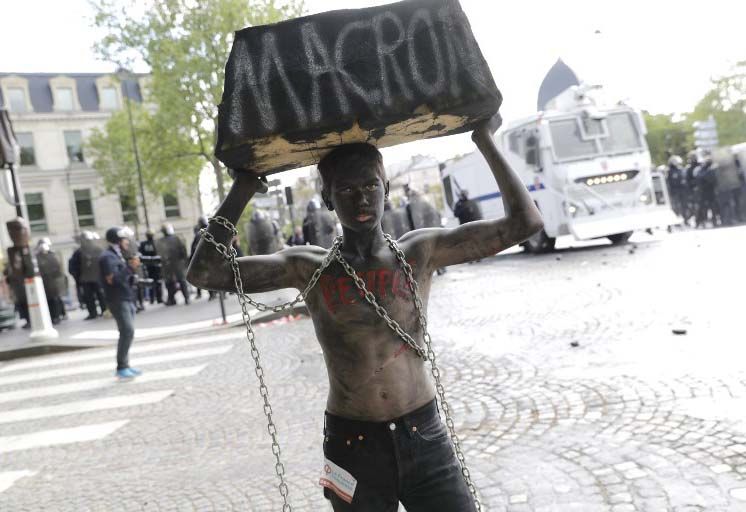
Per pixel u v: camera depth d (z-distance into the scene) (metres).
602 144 14.89
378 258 1.84
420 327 1.90
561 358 5.95
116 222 42.19
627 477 3.42
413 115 1.65
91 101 43.09
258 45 1.66
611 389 4.85
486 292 10.91
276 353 8.27
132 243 15.58
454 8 1.69
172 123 21.11
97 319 16.72
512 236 1.87
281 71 1.64
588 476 3.50
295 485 3.97
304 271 1.89
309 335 9.29
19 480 4.80
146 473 4.57
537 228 1.86
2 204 39.38
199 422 5.68
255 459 4.54
